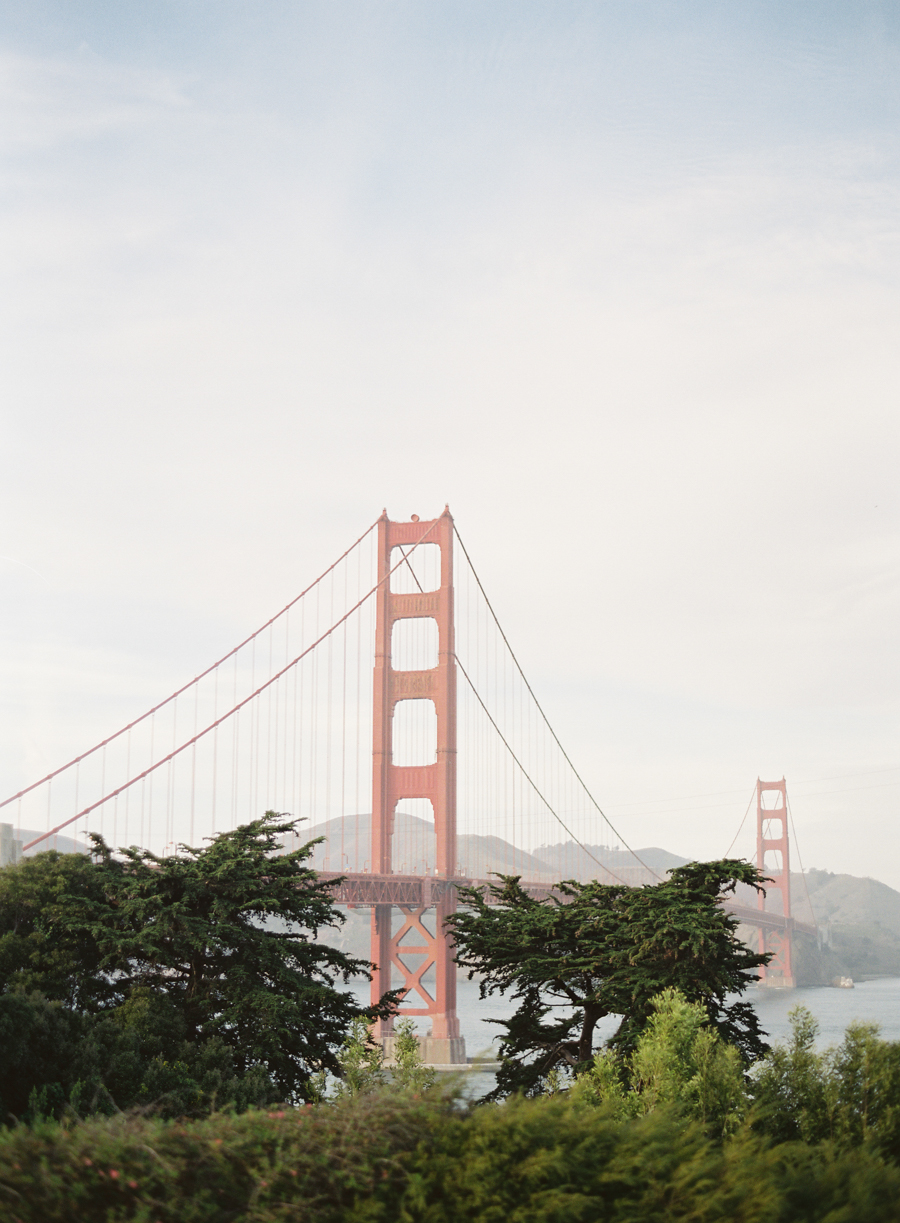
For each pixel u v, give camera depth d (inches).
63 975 1284.4
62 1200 394.9
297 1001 1318.9
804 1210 456.4
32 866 1421.0
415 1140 461.4
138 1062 991.0
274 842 1525.6
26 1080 880.3
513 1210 426.0
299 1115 482.9
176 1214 400.2
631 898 1376.7
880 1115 644.1
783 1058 700.0
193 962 1363.2
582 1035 1332.4
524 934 1380.4
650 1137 488.7
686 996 1213.1
